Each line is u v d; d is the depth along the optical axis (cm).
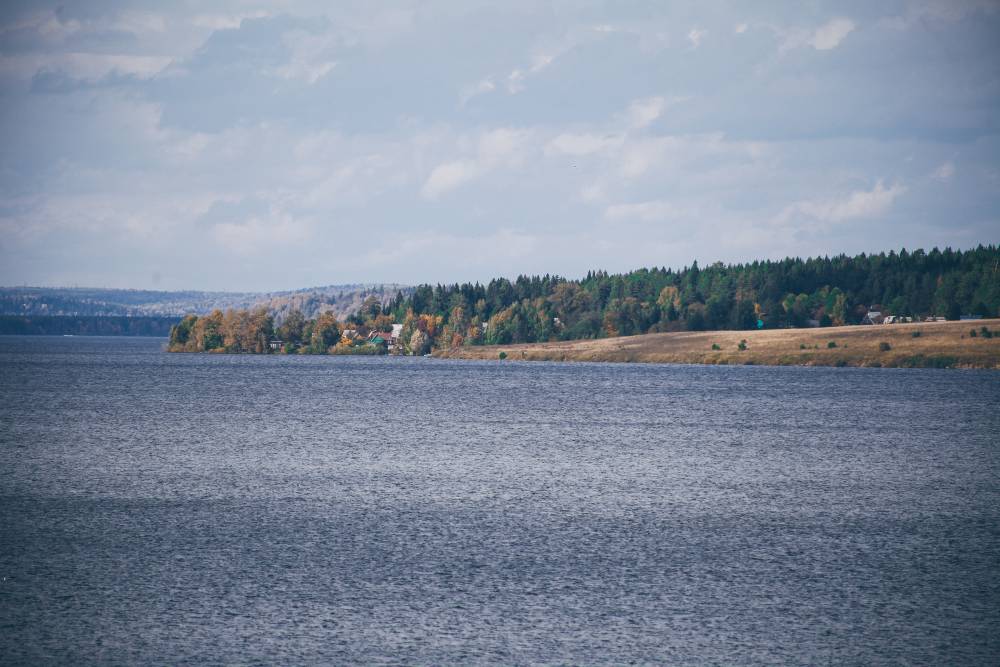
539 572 7081
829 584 6812
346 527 8650
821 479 11781
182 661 5281
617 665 5272
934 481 11681
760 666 5278
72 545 7825
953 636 5747
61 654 5362
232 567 7156
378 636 5681
